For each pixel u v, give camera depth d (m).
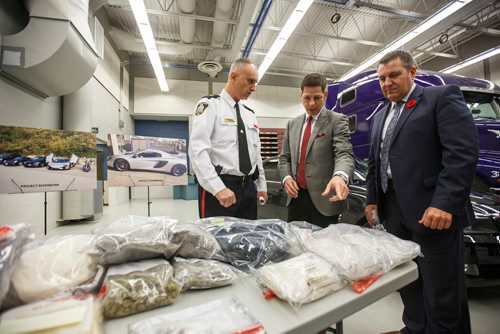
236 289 0.54
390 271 0.66
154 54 5.18
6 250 0.39
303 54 7.10
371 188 1.37
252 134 1.34
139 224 0.58
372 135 1.38
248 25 4.77
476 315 1.46
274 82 8.59
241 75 1.20
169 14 4.71
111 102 5.99
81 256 0.48
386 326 1.39
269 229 0.74
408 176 1.09
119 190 6.73
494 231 1.47
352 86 3.68
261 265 0.64
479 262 1.43
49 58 2.64
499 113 3.03
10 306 0.38
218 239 0.65
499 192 2.35
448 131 0.98
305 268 0.56
